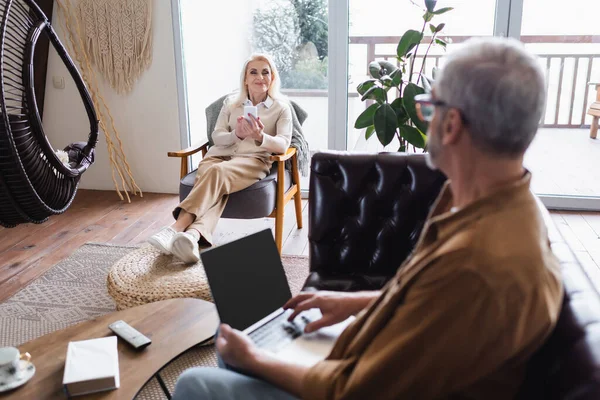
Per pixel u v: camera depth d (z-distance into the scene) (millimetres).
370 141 3750
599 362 745
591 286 997
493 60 805
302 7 3557
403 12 3461
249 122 2926
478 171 851
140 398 1829
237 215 2877
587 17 3330
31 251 3020
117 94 3852
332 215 1908
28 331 2234
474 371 779
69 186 1946
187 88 3828
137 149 3955
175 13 3635
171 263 2340
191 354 2070
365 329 894
